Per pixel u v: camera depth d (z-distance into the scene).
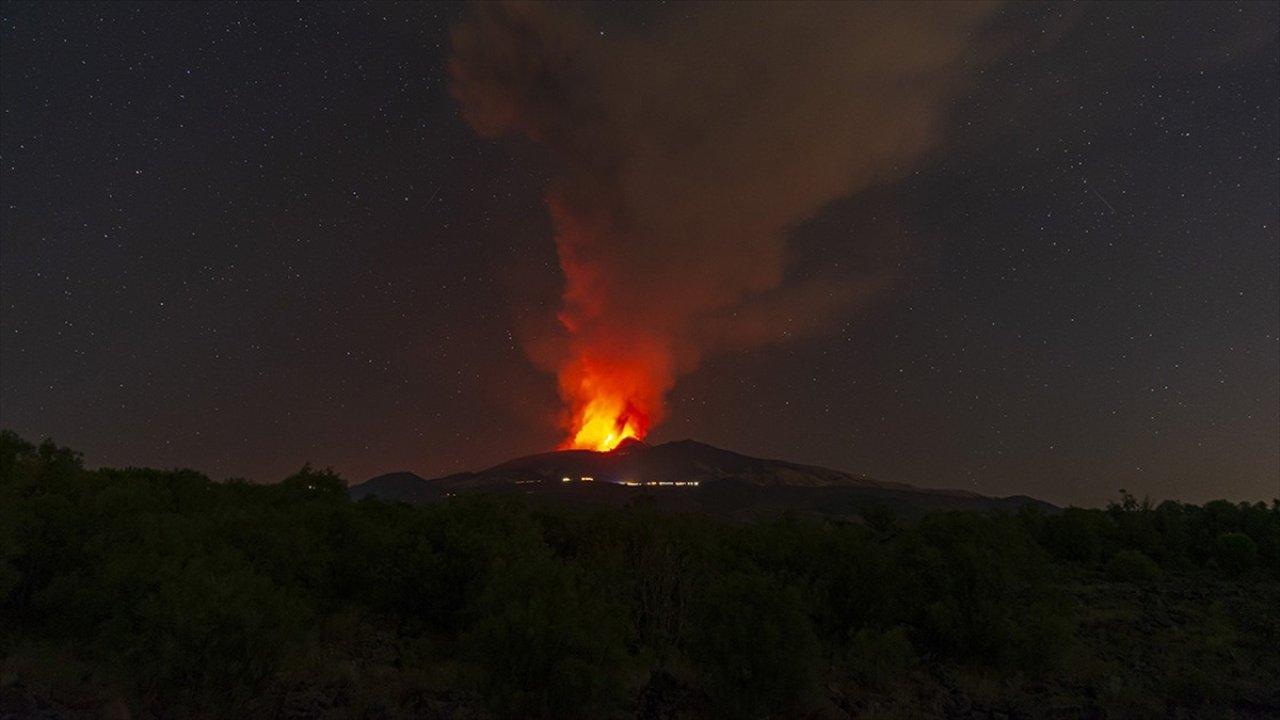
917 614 10.46
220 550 8.16
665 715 7.36
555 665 6.56
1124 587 15.04
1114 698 8.53
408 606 10.11
